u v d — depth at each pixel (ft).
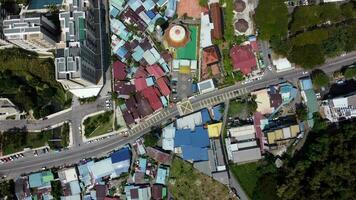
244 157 568.00
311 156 536.42
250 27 596.70
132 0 613.52
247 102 583.99
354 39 561.43
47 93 595.47
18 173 599.57
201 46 597.93
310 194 521.24
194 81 595.06
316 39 564.30
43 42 560.61
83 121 602.03
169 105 595.06
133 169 588.09
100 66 597.11
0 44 593.42
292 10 594.24
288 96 577.43
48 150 600.80
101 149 596.70
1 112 599.16
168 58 600.80
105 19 622.13
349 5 570.87
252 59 584.81
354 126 534.78
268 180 550.36
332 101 556.51
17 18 542.57
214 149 574.56
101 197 582.35
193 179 576.61
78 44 533.96
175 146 582.76
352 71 565.12
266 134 570.46
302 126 572.51
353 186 510.17
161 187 575.79
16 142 595.47
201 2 603.67
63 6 596.70
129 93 596.70
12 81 594.24
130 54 606.55
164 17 607.37
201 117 585.63
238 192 570.87
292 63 581.53
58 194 585.22
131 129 596.70
